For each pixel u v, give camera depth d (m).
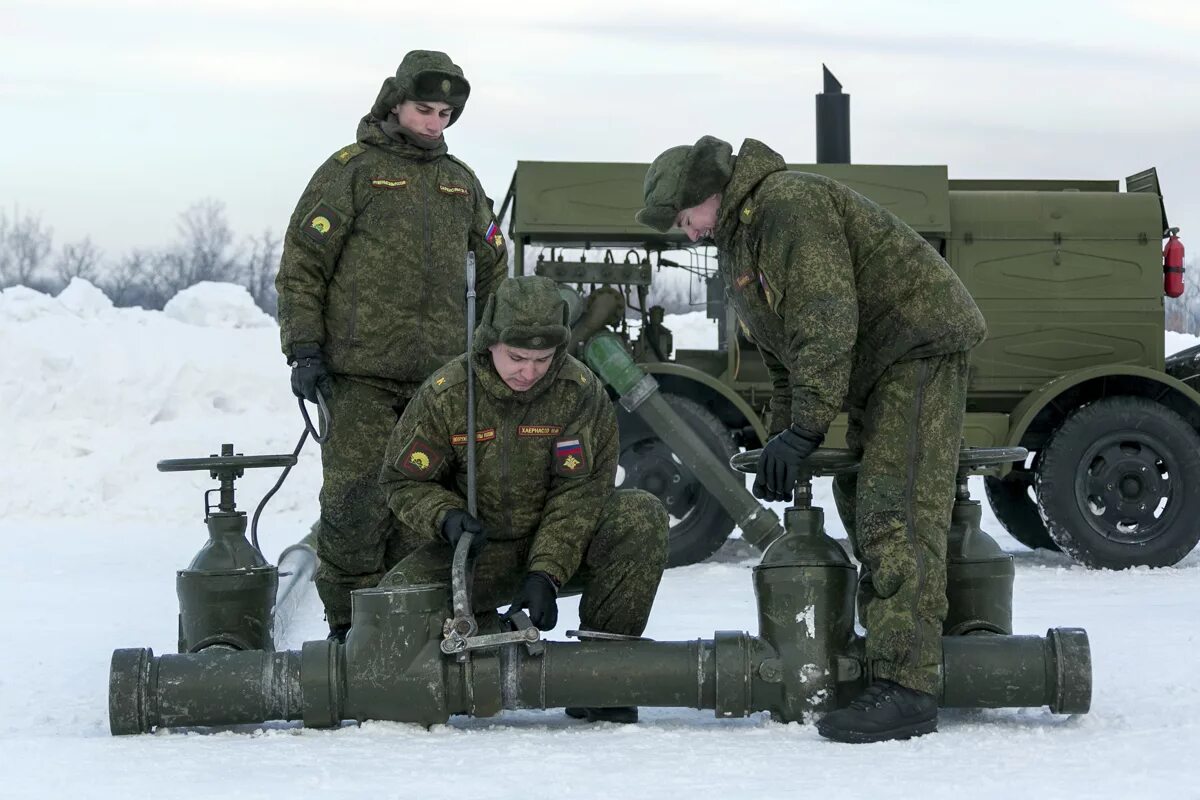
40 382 13.84
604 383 8.61
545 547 4.26
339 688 4.10
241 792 3.31
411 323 5.17
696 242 4.46
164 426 13.71
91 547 10.27
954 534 4.50
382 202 5.16
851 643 4.18
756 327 4.36
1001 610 4.48
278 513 12.58
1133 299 9.37
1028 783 3.38
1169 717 4.30
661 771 3.53
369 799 3.23
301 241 5.09
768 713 4.45
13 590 7.94
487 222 5.48
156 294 35.47
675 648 4.16
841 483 4.71
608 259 9.24
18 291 15.46
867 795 3.26
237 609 4.52
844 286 4.07
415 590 4.11
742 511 8.44
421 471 4.32
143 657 4.13
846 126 10.55
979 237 9.30
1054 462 8.88
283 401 14.59
